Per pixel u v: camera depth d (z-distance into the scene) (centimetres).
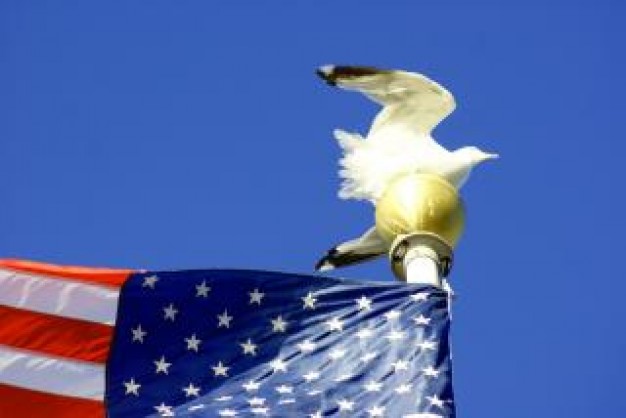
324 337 2283
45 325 2317
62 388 2269
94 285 2345
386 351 2241
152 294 2344
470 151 2641
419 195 2555
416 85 2648
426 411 2128
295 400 2192
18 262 2352
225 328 2309
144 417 2220
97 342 2306
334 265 2642
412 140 2648
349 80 2659
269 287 2341
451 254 2530
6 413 2256
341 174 2638
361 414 2145
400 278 2533
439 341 2247
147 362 2288
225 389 2239
